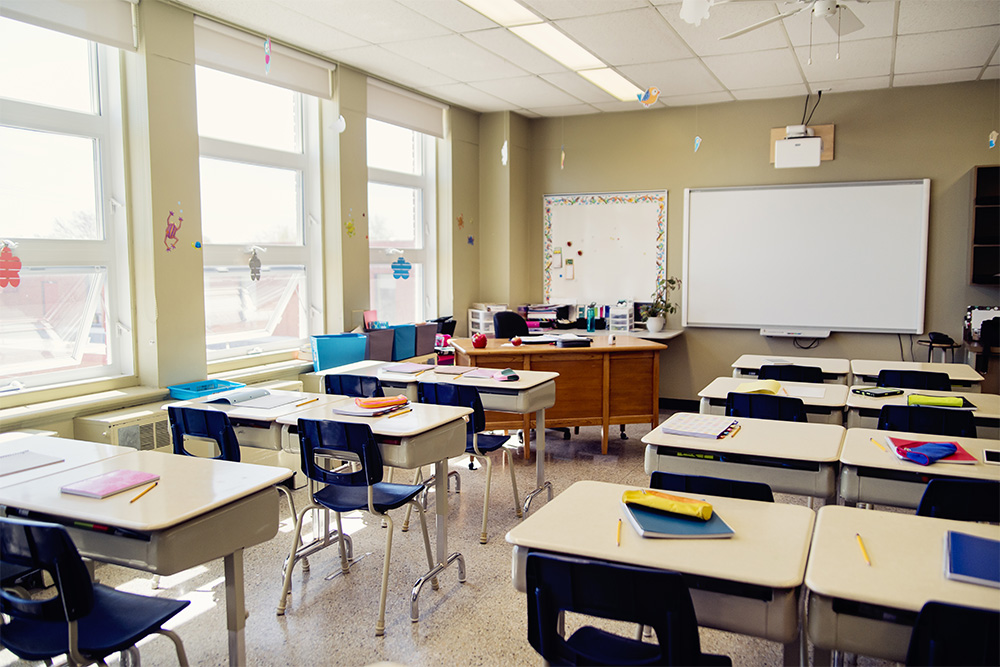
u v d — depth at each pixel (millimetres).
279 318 5363
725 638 2717
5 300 3646
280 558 3459
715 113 6742
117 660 2586
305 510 2947
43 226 3816
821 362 5039
